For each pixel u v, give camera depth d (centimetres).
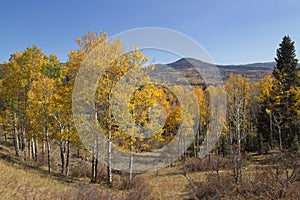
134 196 894
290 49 2519
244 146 2289
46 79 1502
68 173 1534
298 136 2245
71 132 1239
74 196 728
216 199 948
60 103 1265
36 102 1468
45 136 1510
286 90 2383
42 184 939
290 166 1070
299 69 2519
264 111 2678
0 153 1684
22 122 1720
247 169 1223
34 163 1734
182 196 1059
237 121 1132
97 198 732
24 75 1723
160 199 995
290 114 2352
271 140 2322
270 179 1002
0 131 2806
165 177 1420
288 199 881
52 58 1881
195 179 1316
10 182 798
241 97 1391
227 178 1034
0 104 2027
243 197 924
